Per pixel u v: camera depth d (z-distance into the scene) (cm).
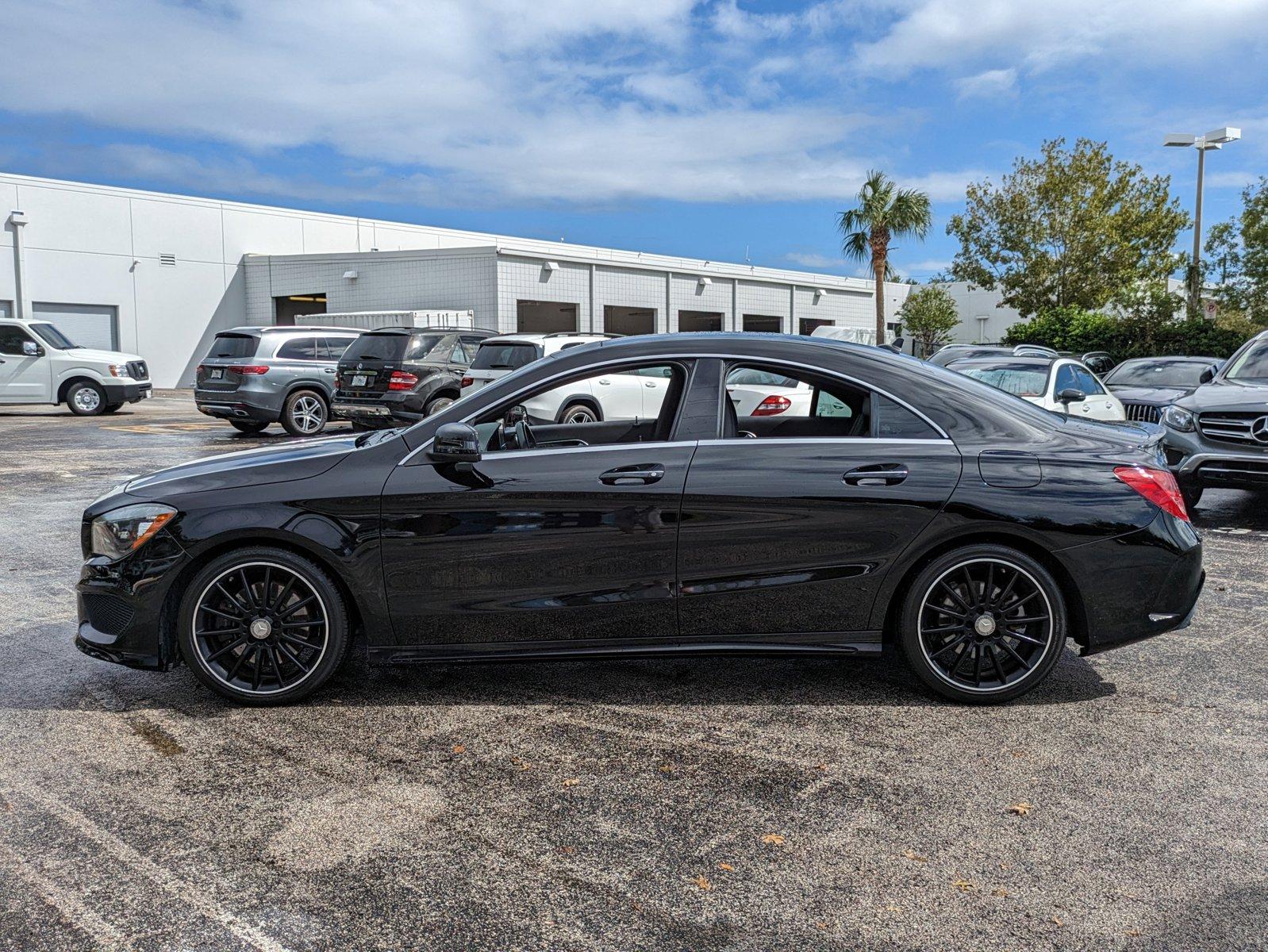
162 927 255
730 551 400
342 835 304
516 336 1348
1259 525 865
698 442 407
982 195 3378
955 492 397
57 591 608
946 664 416
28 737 381
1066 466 404
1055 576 410
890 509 397
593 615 404
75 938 250
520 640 408
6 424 1800
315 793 333
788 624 406
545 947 246
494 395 414
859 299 4319
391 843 299
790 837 302
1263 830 305
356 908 264
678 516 398
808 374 414
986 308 4909
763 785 338
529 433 461
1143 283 3278
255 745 373
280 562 404
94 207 3312
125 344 3406
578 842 300
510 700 421
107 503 414
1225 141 2606
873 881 276
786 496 397
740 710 409
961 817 314
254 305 3653
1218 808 320
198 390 1588
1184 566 407
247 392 1533
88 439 1530
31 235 3183
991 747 370
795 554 400
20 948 246
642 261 3519
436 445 389
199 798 329
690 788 336
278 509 399
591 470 400
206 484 406
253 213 3669
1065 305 3262
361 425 1496
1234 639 507
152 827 309
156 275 3462
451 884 276
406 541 399
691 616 405
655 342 424
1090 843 297
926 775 345
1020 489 398
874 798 328
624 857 291
